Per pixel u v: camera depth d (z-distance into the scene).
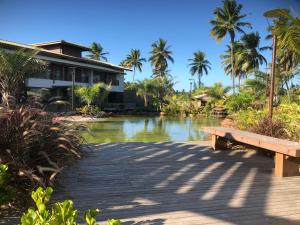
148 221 3.04
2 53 14.08
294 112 7.93
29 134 3.47
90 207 3.37
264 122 7.24
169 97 33.38
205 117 28.08
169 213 3.25
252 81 19.64
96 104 26.56
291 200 3.72
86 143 6.63
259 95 19.42
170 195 3.83
